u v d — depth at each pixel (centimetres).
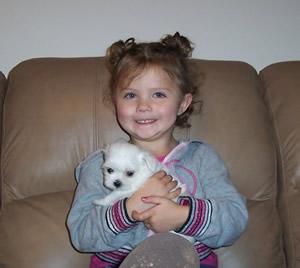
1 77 126
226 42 152
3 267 105
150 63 108
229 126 118
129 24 147
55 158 115
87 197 104
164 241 87
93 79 119
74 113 116
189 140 117
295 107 122
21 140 115
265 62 155
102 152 109
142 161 102
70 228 100
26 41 146
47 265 105
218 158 113
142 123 108
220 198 102
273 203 119
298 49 155
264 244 112
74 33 147
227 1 149
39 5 143
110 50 126
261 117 121
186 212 93
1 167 117
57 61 124
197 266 88
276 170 121
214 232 94
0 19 143
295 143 119
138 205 93
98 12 146
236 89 122
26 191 116
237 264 109
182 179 109
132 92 108
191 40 151
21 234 108
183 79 114
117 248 98
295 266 111
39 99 117
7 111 119
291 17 151
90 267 105
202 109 120
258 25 151
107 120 117
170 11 148
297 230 113
